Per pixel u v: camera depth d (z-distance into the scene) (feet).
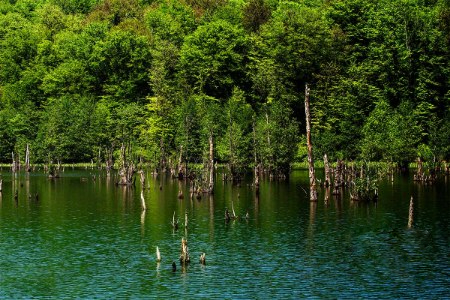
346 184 387.96
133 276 190.49
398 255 212.23
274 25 610.24
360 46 592.19
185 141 473.26
